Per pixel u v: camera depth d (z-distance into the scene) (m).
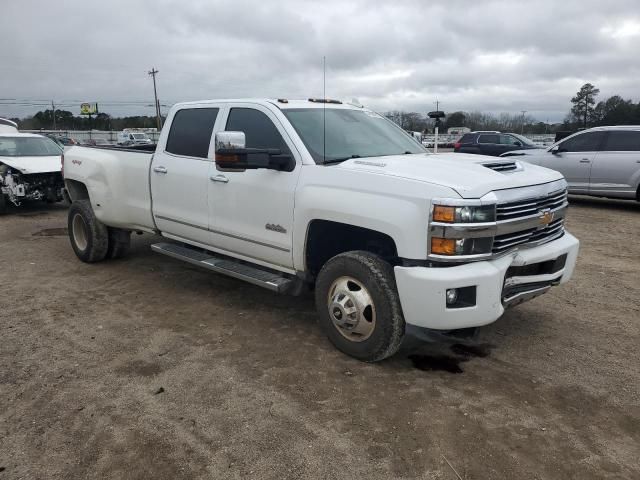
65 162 6.79
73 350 4.15
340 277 3.91
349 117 4.95
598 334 4.51
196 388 3.55
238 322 4.74
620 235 8.80
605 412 3.29
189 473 2.71
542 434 3.05
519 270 3.87
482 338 4.41
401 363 3.94
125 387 3.56
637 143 11.08
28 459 2.82
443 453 2.87
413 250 3.44
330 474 2.70
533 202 3.78
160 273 6.30
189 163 5.12
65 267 6.59
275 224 4.33
